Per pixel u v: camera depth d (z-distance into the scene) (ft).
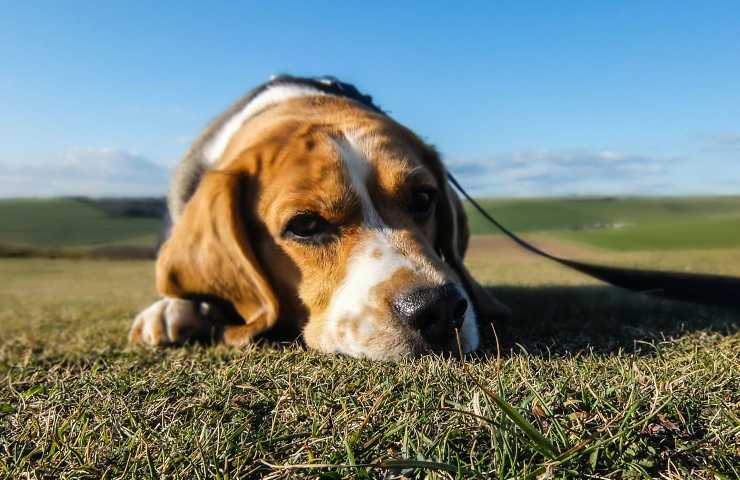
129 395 0.72
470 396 0.62
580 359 0.79
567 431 0.52
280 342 0.97
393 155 1.01
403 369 0.75
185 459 0.53
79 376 0.85
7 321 1.56
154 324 1.07
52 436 0.60
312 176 0.95
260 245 1.00
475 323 0.89
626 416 0.53
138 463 0.53
